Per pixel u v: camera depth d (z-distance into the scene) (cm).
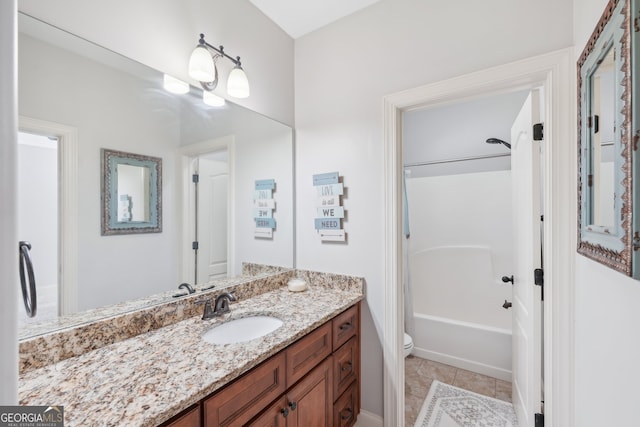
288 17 179
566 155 117
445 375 229
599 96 86
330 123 183
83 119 105
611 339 83
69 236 101
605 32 77
